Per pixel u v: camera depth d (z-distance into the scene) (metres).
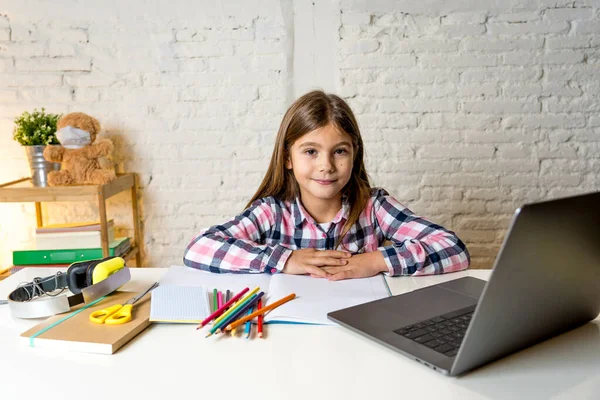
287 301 0.86
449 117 2.10
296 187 1.30
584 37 2.04
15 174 2.12
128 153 2.14
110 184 1.87
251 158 2.15
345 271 1.00
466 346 0.58
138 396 0.59
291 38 2.07
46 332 0.73
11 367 0.66
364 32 2.06
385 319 0.77
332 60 2.08
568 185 2.14
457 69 2.07
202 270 1.07
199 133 2.13
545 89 2.08
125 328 0.75
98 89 2.10
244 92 2.11
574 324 0.75
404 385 0.60
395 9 2.04
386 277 1.02
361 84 2.09
